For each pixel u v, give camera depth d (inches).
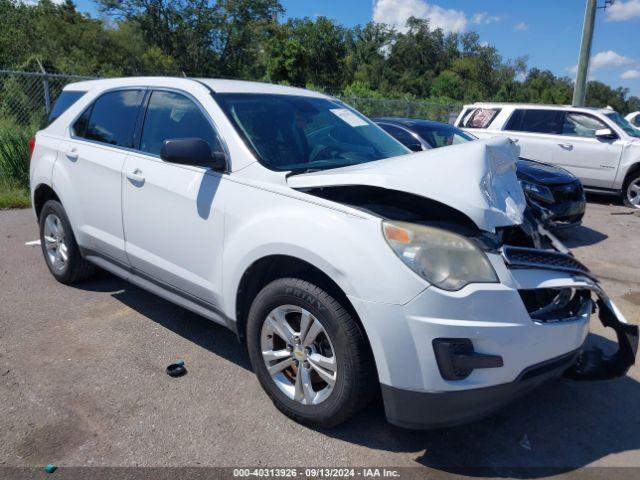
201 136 140.6
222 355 149.6
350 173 114.0
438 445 115.6
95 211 167.5
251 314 123.1
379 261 101.0
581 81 663.1
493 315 100.7
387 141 164.6
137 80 166.9
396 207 113.1
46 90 382.0
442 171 110.0
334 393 110.4
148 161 149.4
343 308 107.3
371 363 107.5
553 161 432.1
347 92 1245.1
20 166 343.6
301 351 116.1
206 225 131.6
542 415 128.7
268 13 1930.4
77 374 136.9
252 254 119.0
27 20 1633.9
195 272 137.3
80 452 108.7
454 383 99.9
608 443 119.1
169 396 129.0
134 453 109.0
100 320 167.8
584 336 118.0
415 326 98.8
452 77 2288.4
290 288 113.7
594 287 115.6
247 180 125.8
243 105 143.4
